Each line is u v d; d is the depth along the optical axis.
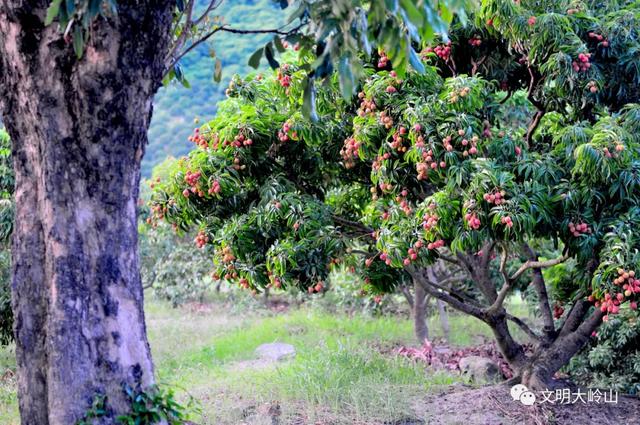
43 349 4.55
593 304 7.79
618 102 7.21
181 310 16.42
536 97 7.49
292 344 11.84
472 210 6.03
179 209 7.71
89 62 4.37
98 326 4.54
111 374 4.56
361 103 7.22
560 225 6.31
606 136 6.02
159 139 30.56
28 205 4.59
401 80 6.57
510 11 6.59
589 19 7.02
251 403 7.57
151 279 16.56
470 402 7.60
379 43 3.87
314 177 7.99
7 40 4.44
